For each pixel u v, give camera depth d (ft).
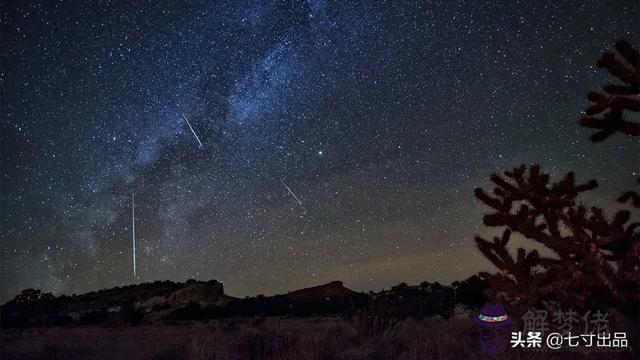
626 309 14.84
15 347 43.68
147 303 144.15
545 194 16.57
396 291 110.32
